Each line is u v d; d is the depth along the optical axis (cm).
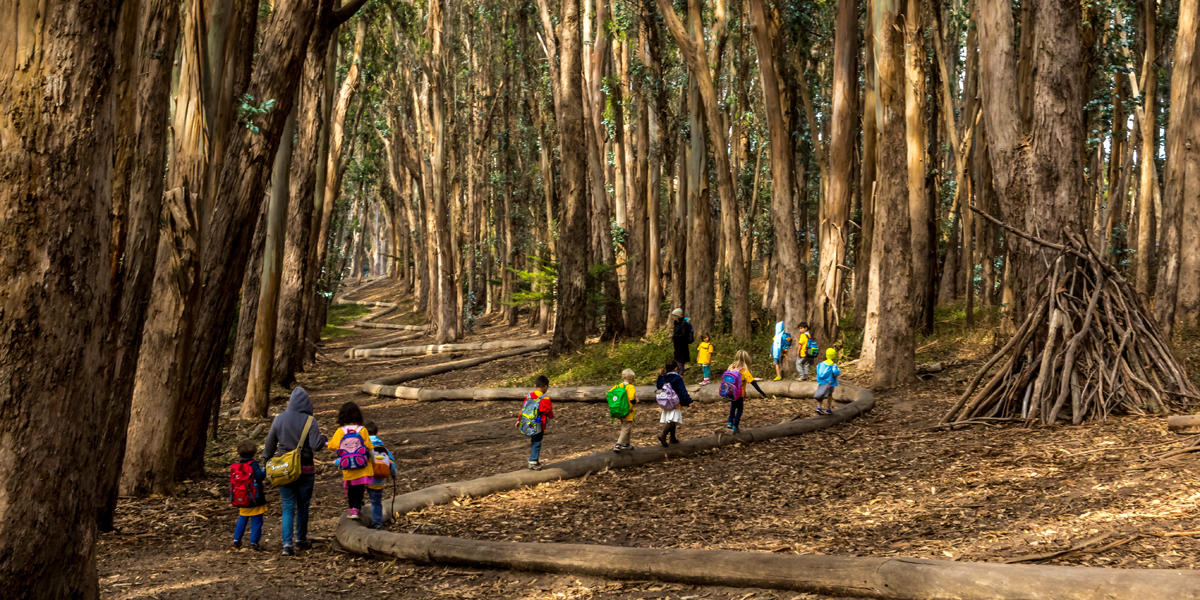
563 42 2556
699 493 918
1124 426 996
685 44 2092
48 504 347
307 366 3206
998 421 1119
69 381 352
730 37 3206
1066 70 1202
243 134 1168
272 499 1030
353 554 742
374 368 3166
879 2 1579
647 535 757
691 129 2411
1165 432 929
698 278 2412
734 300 2236
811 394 1573
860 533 691
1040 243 1181
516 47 4338
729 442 1184
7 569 337
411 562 706
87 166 356
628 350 2350
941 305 3106
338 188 3141
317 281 3350
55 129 347
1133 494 690
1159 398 1058
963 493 789
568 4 2544
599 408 1730
